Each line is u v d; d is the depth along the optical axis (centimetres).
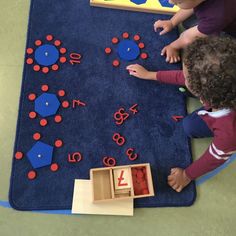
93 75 126
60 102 120
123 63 129
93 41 131
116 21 136
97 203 108
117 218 109
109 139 118
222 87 76
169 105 125
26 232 105
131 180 103
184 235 110
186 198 113
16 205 106
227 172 119
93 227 108
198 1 95
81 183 110
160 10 138
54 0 136
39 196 108
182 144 120
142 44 133
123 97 124
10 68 125
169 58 131
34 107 118
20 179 109
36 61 125
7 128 116
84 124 119
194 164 102
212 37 81
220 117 86
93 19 135
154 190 113
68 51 128
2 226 105
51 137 116
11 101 120
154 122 122
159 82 128
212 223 113
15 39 129
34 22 131
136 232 108
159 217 111
